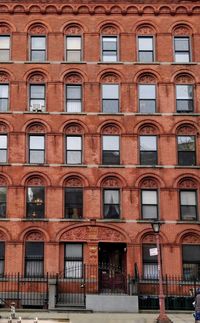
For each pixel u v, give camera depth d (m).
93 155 34.06
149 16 36.25
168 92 35.09
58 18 36.16
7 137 34.28
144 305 31.25
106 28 36.12
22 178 33.66
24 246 32.88
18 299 31.72
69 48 35.81
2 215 33.31
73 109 34.88
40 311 29.48
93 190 33.62
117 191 33.84
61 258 32.84
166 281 32.38
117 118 34.59
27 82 35.03
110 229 33.16
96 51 35.62
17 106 34.62
